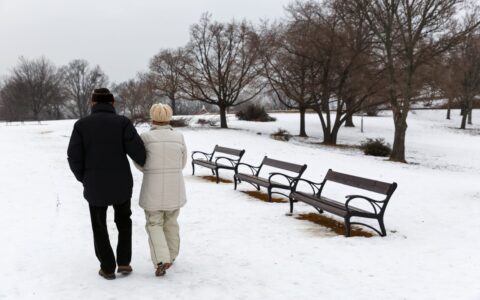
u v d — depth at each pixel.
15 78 76.81
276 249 5.33
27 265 4.56
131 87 50.12
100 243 4.09
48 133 26.95
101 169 3.91
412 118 47.06
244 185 10.15
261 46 26.56
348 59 23.80
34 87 74.88
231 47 28.39
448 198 9.10
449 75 23.84
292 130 33.16
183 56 28.11
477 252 5.25
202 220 6.74
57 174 10.88
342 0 21.98
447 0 19.34
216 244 5.50
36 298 3.76
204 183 10.38
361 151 23.45
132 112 38.66
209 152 16.69
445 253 5.21
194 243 5.52
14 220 6.37
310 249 5.35
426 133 36.28
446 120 46.22
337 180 7.00
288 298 3.85
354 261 4.90
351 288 4.09
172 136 4.32
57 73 81.88
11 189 8.74
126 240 4.23
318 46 23.92
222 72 29.06
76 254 4.95
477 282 4.21
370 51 23.34
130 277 4.25
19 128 32.62
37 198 7.96
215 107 61.69
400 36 21.19
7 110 72.62
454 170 18.70
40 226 6.09
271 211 7.45
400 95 23.08
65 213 6.88
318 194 7.24
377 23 22.12
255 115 37.88
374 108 27.25
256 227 6.38
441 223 6.84
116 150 3.98
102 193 3.90
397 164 18.31
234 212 7.32
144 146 4.12
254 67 28.00
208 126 31.03
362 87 23.92
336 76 25.66
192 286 4.07
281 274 4.46
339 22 24.14
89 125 3.95
